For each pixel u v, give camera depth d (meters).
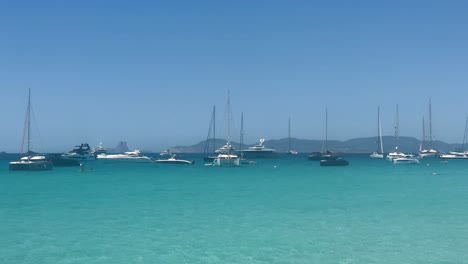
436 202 44.34
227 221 33.56
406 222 32.81
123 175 91.00
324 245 25.77
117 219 34.59
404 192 54.78
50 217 35.69
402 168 123.69
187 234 28.97
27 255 24.06
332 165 133.12
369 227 30.98
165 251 24.77
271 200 46.47
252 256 23.62
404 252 24.19
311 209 39.59
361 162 176.00
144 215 36.56
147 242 26.83
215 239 27.47
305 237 27.88
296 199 47.34
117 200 46.81
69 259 23.33
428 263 22.20
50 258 23.53
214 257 23.53
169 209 39.94
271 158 183.12
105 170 112.12
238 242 26.66
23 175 91.31
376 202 44.44
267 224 32.28
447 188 60.12
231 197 49.50
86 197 49.84
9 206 42.16
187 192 55.41
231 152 148.00
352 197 49.16
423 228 30.52
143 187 62.84
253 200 46.56
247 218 34.94
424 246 25.41
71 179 79.62
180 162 148.50
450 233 28.83
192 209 39.84
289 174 93.88
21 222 33.41
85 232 29.72
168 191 56.81
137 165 142.50
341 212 37.75
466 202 44.28
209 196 50.56
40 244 26.41
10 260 23.16
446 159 182.12
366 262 22.41
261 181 74.25
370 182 71.00
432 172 102.25
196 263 22.55
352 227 31.02
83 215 36.62
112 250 25.02
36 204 43.62
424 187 62.03
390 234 28.61
